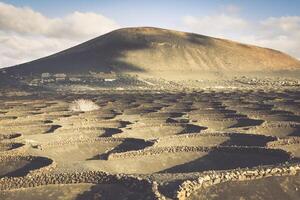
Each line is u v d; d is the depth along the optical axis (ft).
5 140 168.14
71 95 456.04
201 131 173.06
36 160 130.21
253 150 133.28
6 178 106.42
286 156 126.00
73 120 227.20
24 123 219.41
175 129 190.29
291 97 357.41
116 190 100.27
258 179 102.58
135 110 269.23
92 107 301.02
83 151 153.69
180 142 156.25
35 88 601.21
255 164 127.34
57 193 101.60
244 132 170.19
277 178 103.50
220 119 209.36
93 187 102.99
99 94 465.06
